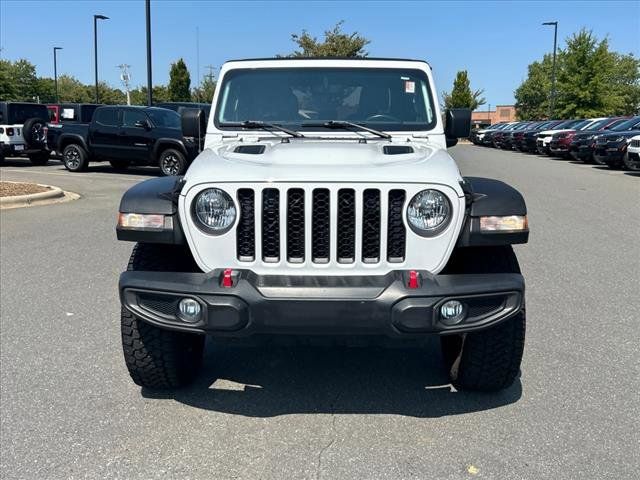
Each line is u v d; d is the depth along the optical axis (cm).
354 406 393
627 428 361
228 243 342
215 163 364
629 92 6694
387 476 316
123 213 359
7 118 1988
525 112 7850
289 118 474
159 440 351
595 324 536
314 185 333
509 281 339
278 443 348
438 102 478
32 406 389
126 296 350
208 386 421
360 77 476
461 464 326
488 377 387
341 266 338
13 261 752
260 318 328
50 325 530
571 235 923
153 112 1744
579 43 4553
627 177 1783
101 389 414
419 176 337
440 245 340
